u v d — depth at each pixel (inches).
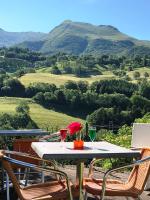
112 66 4901.6
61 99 2837.1
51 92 2869.1
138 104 2054.6
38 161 188.2
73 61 4798.2
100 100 2620.6
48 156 127.7
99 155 130.9
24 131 219.0
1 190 180.5
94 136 172.4
